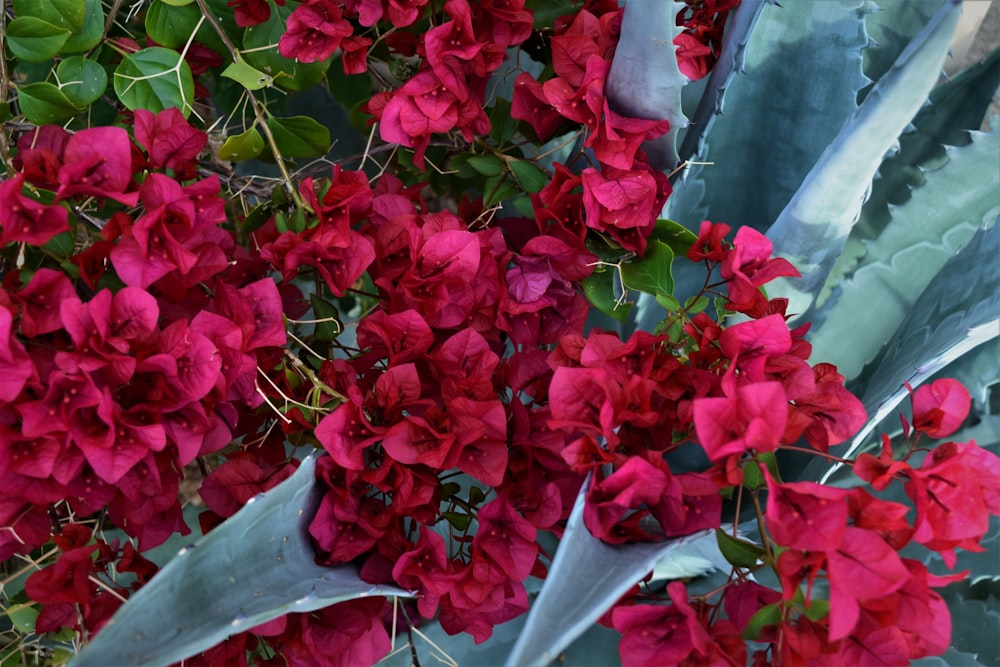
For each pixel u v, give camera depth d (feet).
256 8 3.62
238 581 3.08
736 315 3.83
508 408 3.38
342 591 3.12
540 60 3.89
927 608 2.94
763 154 3.96
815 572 2.90
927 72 3.25
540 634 2.89
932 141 4.20
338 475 3.22
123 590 3.38
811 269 3.71
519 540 3.18
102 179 3.11
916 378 3.41
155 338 3.08
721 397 3.11
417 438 3.15
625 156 3.38
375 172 4.47
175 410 3.11
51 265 3.38
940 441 3.99
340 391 3.39
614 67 3.38
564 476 3.30
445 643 3.97
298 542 3.20
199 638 2.95
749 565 3.06
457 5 3.41
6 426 2.99
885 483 3.02
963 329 3.50
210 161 3.93
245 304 3.21
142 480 3.16
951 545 3.02
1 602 3.79
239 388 3.24
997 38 4.73
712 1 3.75
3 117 3.39
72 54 3.62
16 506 3.14
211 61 3.86
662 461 3.03
